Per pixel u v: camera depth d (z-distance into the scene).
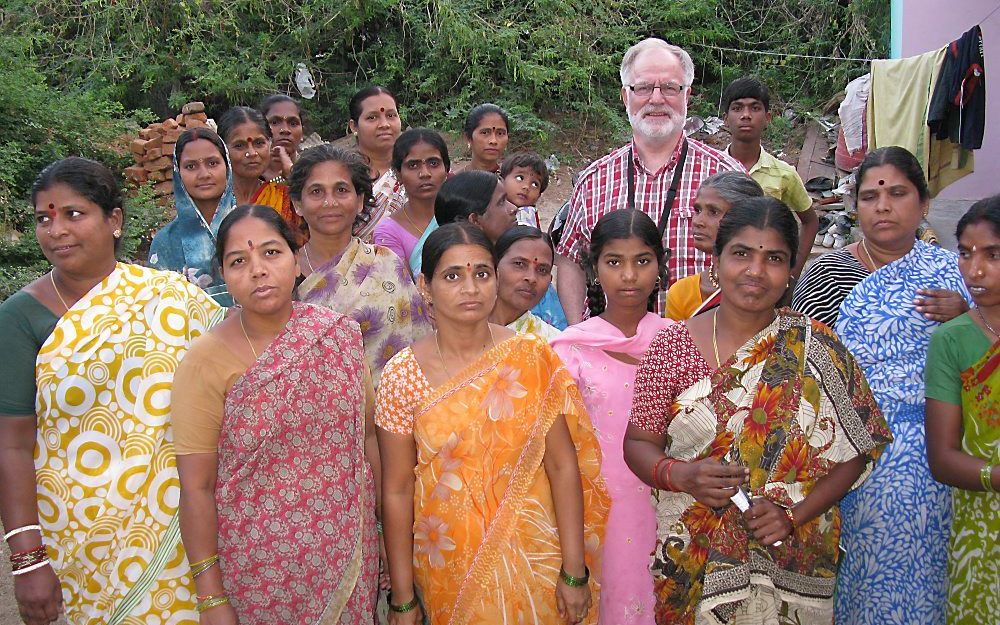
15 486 2.33
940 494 2.67
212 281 3.77
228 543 2.27
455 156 11.55
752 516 2.25
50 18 12.26
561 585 2.51
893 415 2.67
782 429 2.27
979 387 2.44
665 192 3.97
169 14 12.09
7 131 8.47
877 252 2.95
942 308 2.64
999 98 8.75
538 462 2.45
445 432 2.38
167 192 9.13
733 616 2.36
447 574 2.41
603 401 2.81
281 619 2.29
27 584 2.33
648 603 2.79
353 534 2.38
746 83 4.99
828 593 2.39
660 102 3.89
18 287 6.90
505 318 3.16
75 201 2.34
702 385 2.34
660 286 3.80
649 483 2.41
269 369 2.28
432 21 12.64
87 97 9.50
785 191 5.08
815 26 13.16
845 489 2.34
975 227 2.41
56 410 2.36
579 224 4.14
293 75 12.59
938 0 8.80
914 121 7.96
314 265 3.11
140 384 2.42
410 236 3.89
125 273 2.47
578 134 12.58
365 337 3.08
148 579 2.42
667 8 13.46
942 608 2.70
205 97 12.49
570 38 12.61
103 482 2.39
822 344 2.32
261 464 2.27
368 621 2.45
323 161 3.00
